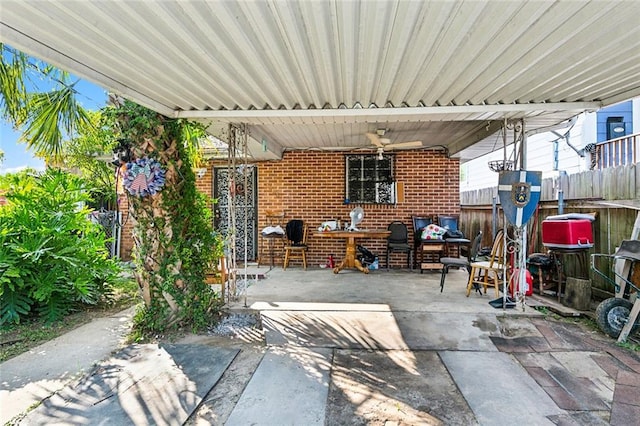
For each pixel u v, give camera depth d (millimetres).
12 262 4004
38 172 6309
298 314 4344
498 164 5910
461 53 2633
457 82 3238
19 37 2283
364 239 7770
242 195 8094
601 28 2264
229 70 2848
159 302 3859
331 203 7805
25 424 2293
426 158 7664
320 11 2037
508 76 3080
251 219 8109
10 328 4004
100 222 7891
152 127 3801
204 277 4266
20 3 1899
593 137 7266
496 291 4977
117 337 3783
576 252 4723
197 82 3129
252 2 1899
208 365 3105
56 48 2459
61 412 2418
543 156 8922
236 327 4039
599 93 3592
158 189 3766
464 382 2836
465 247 8188
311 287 5688
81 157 7254
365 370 3045
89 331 3967
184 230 4062
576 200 5180
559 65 2861
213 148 6973
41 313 4207
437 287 5695
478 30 2291
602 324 3697
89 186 5602
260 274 6723
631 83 3295
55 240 4488
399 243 7352
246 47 2410
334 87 3330
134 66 2766
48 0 1863
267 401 2574
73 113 4031
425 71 2965
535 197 4406
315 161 7832
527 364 3127
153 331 3828
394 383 2830
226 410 2465
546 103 3881
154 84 3168
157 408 2467
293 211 7867
